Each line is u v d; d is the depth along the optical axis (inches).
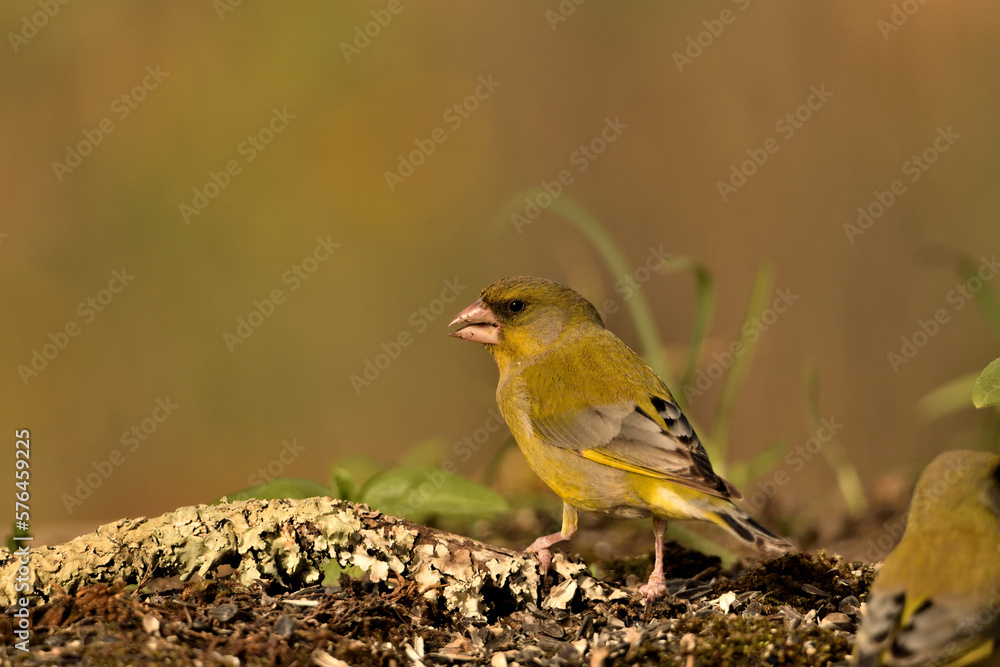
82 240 713.6
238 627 211.3
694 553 308.3
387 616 223.8
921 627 185.5
